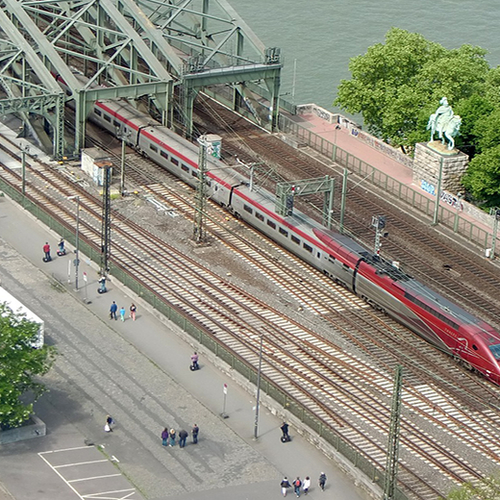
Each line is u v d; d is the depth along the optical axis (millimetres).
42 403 170125
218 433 166125
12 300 183875
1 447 159625
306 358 184500
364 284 197500
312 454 162750
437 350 187875
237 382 177500
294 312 196625
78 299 197875
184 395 174250
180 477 156500
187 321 187375
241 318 194250
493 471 160750
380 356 185750
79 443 162125
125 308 195875
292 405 168750
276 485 156125
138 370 179500
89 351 183500
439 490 156625
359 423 169875
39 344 179500
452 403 175125
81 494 151750
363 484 156125
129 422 167375
